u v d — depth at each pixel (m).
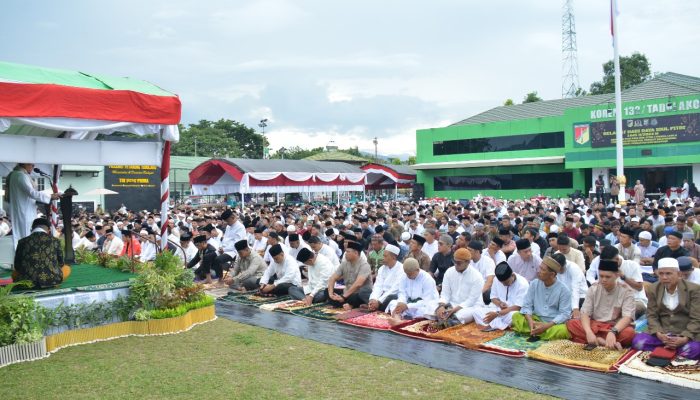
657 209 13.99
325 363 6.14
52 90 7.28
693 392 5.01
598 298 6.70
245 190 20.61
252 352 6.62
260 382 5.55
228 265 12.32
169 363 6.25
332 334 7.42
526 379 5.48
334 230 12.95
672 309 6.06
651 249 10.01
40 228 7.75
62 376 5.82
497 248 9.40
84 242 14.33
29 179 9.02
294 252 12.02
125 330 7.61
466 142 40.34
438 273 9.91
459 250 7.83
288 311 8.90
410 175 41.91
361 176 26.59
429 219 13.86
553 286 7.02
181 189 37.19
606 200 28.97
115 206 29.72
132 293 7.89
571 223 11.81
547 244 10.61
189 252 12.45
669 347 5.90
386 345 6.84
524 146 37.56
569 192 35.97
